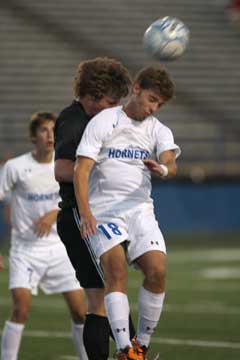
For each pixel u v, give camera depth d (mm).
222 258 57656
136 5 91938
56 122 20984
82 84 20500
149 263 19172
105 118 19531
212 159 78750
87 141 19312
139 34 89438
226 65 89188
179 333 30938
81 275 20375
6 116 79500
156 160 19750
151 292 19297
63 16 89000
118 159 19578
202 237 69562
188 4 93875
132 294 41938
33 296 41906
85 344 20172
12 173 24750
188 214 72625
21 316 23719
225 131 81625
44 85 83000
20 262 24391
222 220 73750
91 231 18781
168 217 71875
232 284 46188
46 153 24781
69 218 20438
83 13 89750
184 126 81750
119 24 89750
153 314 19422
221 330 31609
